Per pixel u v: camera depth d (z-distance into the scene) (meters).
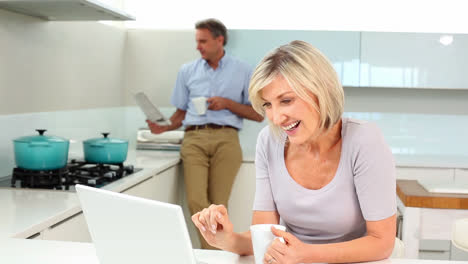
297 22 4.00
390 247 1.38
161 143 3.88
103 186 2.40
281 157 1.55
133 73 4.09
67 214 1.93
